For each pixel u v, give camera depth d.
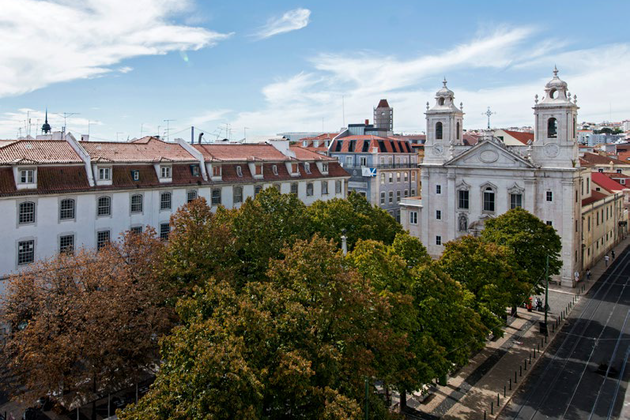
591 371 41.53
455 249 43.75
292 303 25.47
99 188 51.88
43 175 48.31
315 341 25.00
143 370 39.53
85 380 33.81
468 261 42.47
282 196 49.34
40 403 34.25
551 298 61.31
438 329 33.41
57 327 32.06
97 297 32.91
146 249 39.28
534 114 67.62
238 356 21.05
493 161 70.81
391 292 32.66
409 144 113.06
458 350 33.88
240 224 42.78
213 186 63.38
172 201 59.12
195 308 26.28
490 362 43.50
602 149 157.25
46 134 74.12
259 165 69.62
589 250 74.94
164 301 36.47
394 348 27.61
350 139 108.50
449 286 35.34
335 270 27.31
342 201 58.78
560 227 65.94
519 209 54.53
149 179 57.09
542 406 36.12
